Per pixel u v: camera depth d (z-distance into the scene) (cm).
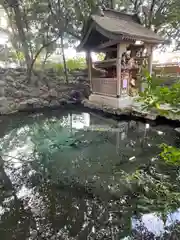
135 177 238
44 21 852
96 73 770
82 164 297
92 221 181
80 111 699
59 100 794
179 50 966
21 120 581
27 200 215
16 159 323
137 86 630
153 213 172
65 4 780
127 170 268
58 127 505
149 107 123
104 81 672
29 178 262
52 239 163
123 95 621
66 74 945
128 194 214
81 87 923
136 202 195
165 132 425
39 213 194
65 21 829
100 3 793
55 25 841
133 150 339
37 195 224
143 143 370
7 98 728
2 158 328
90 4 777
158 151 323
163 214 167
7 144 392
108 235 164
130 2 886
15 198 219
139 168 268
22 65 1062
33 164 304
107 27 548
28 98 769
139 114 513
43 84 905
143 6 805
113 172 266
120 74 585
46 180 256
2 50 1027
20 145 386
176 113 112
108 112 606
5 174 274
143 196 199
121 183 236
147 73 125
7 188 239
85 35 668
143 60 658
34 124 538
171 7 776
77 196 220
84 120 579
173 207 170
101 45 642
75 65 1184
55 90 866
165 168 258
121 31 508
